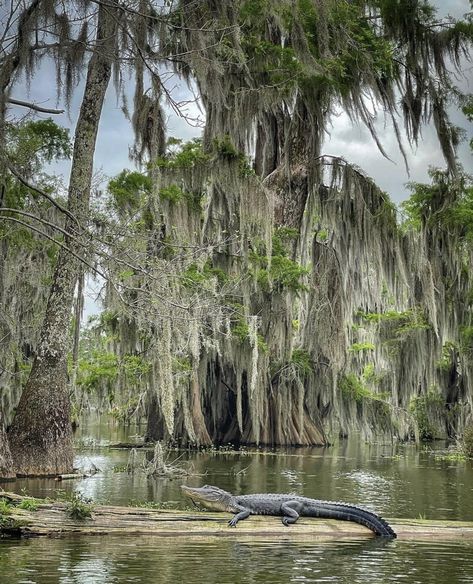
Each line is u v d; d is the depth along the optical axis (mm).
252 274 28062
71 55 17406
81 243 14461
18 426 18469
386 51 30359
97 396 31312
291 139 31344
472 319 33844
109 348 32438
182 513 11188
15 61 16047
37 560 8719
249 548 9648
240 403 29562
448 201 32062
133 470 19359
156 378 25750
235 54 20516
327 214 31953
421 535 10859
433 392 39188
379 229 31438
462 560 9031
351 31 29531
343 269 32156
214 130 28516
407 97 31969
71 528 10453
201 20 19953
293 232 30422
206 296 20234
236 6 20141
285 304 30297
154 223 22922
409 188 32688
